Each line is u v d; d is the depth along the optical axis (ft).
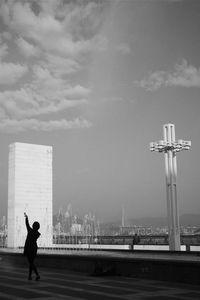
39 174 181.57
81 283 47.06
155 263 50.19
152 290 41.32
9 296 37.81
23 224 174.19
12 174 177.27
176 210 140.87
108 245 152.87
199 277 44.88
